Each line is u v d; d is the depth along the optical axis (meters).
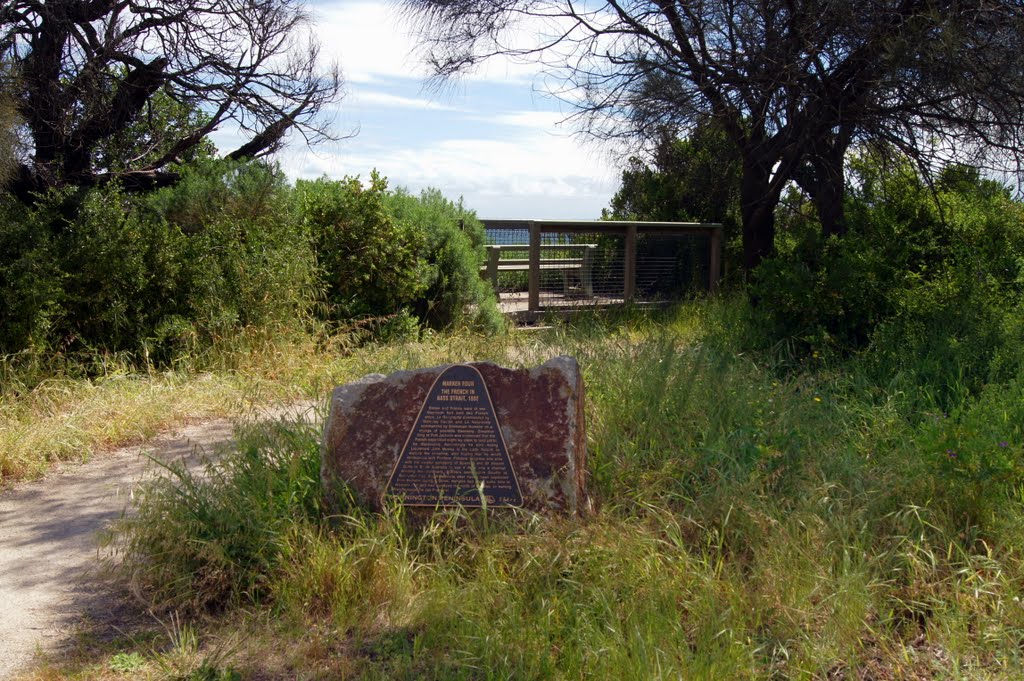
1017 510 4.92
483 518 4.76
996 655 3.76
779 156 10.84
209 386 8.70
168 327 9.41
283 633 4.07
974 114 9.66
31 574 4.85
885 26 9.12
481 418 4.98
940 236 10.52
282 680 3.74
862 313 8.77
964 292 8.85
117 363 9.11
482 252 13.45
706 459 5.44
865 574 4.20
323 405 7.50
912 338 8.07
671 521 4.75
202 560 4.60
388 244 11.63
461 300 12.43
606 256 14.70
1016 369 7.38
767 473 5.30
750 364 7.78
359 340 10.46
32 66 10.88
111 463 6.85
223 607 4.42
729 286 15.35
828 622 3.90
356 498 4.96
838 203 11.48
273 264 10.34
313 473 5.29
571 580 4.21
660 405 6.21
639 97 10.40
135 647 4.04
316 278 10.95
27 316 8.38
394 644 3.93
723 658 3.63
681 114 10.48
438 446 4.97
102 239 9.30
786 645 3.85
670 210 17.52
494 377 5.04
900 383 7.21
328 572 4.37
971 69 9.09
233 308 9.94
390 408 5.04
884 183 11.88
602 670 3.59
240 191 11.51
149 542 4.75
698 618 3.99
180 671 3.78
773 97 10.02
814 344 8.59
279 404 8.38
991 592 4.14
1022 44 9.08
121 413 7.68
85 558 5.05
